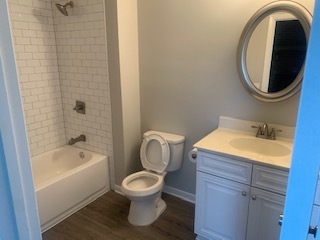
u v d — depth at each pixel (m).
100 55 2.46
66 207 2.33
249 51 1.91
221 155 1.69
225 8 1.97
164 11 2.27
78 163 2.93
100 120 2.68
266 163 1.52
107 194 2.75
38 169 2.77
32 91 2.62
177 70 2.35
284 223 0.73
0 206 0.54
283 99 1.85
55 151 2.90
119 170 2.72
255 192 1.62
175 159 2.41
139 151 2.82
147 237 2.08
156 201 2.35
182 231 2.15
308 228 0.69
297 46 1.73
